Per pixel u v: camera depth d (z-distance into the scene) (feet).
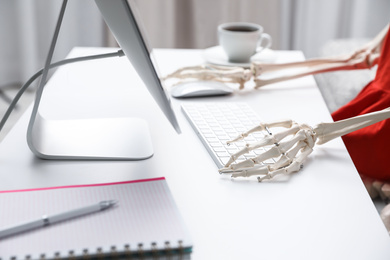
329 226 2.09
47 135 2.82
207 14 8.52
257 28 4.31
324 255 1.91
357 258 1.90
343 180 2.49
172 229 1.93
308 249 1.94
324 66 4.14
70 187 2.28
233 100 3.59
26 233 1.89
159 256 1.79
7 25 8.87
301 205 2.25
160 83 2.37
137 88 3.78
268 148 2.78
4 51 9.04
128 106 3.41
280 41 8.85
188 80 3.95
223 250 1.92
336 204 2.26
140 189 2.28
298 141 2.69
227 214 2.16
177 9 8.52
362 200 2.31
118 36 2.43
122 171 2.53
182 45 8.79
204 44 8.73
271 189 2.39
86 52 4.57
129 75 4.06
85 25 8.87
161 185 2.33
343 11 8.86
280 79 3.90
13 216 2.01
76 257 1.74
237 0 8.46
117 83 3.87
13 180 2.39
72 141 2.78
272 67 3.91
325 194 2.35
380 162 3.79
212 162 2.66
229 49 4.22
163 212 2.07
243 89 3.85
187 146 2.84
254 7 8.48
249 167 2.52
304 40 9.02
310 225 2.10
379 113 2.91
